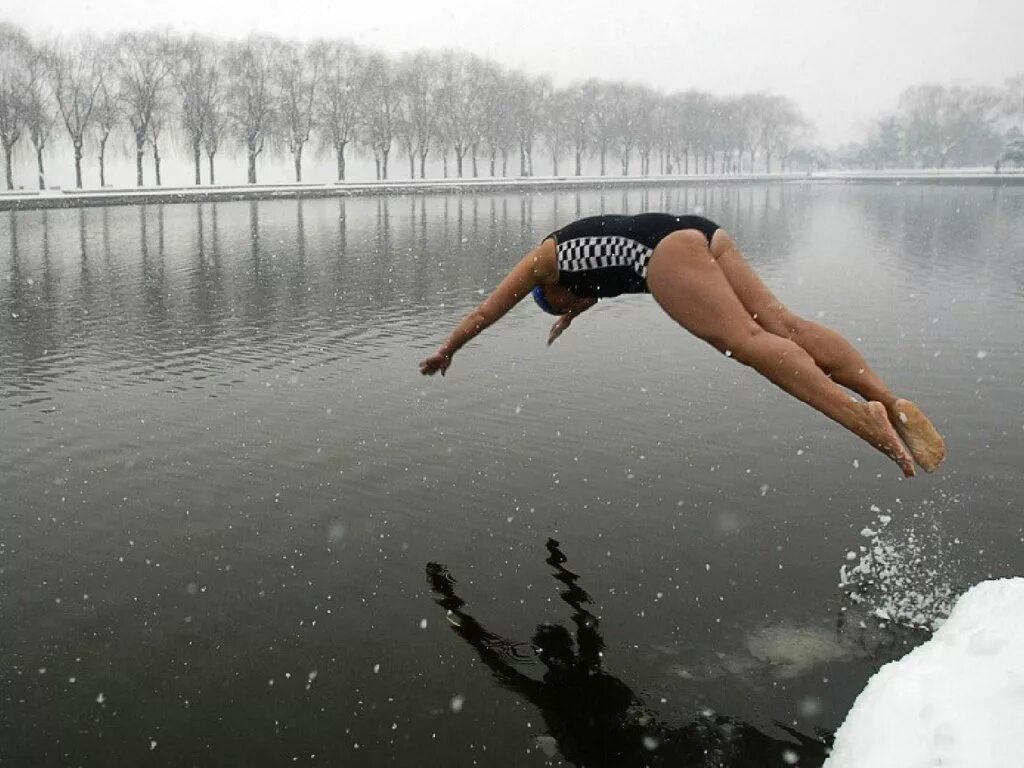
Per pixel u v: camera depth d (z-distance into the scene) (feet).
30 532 24.06
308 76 245.65
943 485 26.04
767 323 13.30
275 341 47.57
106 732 16.10
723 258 13.41
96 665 18.11
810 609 19.60
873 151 438.81
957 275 69.72
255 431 32.01
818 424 31.71
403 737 15.88
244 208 162.20
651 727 16.02
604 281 13.82
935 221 127.24
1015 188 251.39
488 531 23.68
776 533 23.21
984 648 10.92
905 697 10.46
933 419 32.22
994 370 39.17
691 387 36.83
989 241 96.22
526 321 52.03
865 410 12.09
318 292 64.08
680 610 19.69
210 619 19.74
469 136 287.28
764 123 431.43
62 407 35.50
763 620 19.21
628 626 19.15
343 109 248.73
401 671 17.75
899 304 56.85
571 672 17.62
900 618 19.17
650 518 24.26
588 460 28.60
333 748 15.61
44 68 196.95
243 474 27.91
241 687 17.33
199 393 37.29
